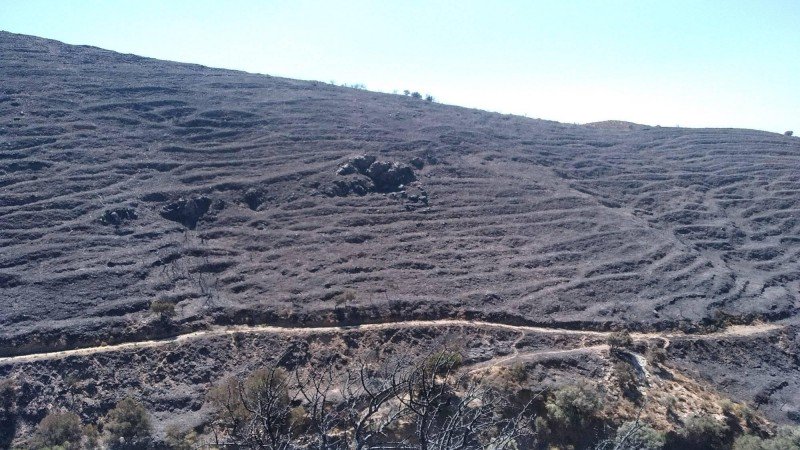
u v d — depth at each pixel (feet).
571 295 185.26
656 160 335.67
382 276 187.83
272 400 38.45
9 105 276.82
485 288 186.39
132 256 186.19
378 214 234.99
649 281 196.34
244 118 309.22
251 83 382.22
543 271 200.75
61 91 302.25
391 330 156.04
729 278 202.08
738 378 151.64
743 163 327.26
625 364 144.56
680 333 168.04
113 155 250.16
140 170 242.37
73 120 274.36
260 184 242.78
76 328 148.87
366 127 323.16
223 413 93.20
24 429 124.06
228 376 138.82
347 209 236.02
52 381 133.39
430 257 205.46
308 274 186.50
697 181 300.61
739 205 276.41
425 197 252.42
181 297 167.63
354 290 176.65
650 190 290.15
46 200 210.38
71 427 118.32
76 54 378.94
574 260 210.59
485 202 254.68
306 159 270.67
